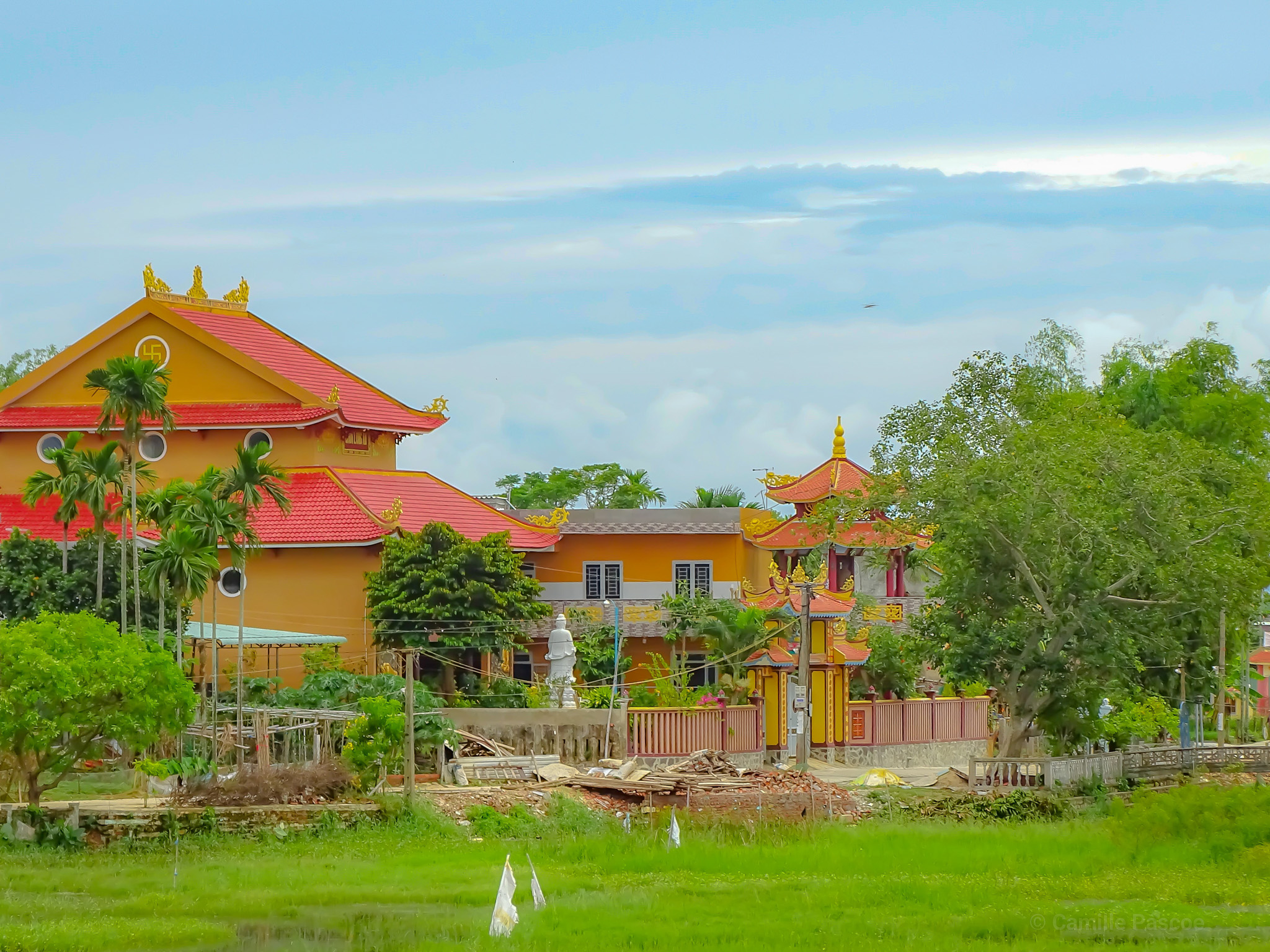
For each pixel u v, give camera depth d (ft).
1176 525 192.95
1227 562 192.85
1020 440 195.11
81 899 120.26
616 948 102.22
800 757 194.18
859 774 205.05
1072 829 161.38
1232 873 135.13
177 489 185.16
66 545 198.08
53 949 102.94
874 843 150.92
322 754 179.73
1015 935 106.63
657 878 132.87
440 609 209.67
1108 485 194.59
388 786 170.71
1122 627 195.21
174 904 118.01
